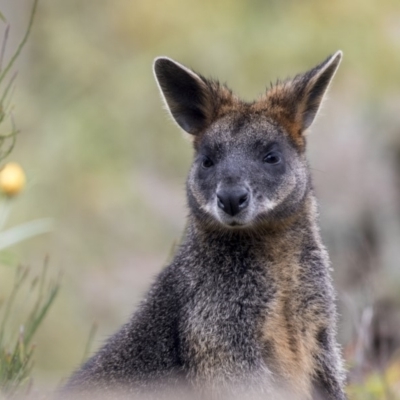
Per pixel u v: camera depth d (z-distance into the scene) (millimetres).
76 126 25297
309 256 10453
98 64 27328
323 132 23875
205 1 28219
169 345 10125
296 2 27875
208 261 10250
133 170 25672
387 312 17922
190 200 10648
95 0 28891
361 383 12359
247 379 9867
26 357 10695
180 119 11211
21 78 26406
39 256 21859
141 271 23688
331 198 22875
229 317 10016
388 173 23359
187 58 27109
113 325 22141
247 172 10352
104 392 10125
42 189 23234
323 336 10438
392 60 25797
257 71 26344
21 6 26875
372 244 22406
